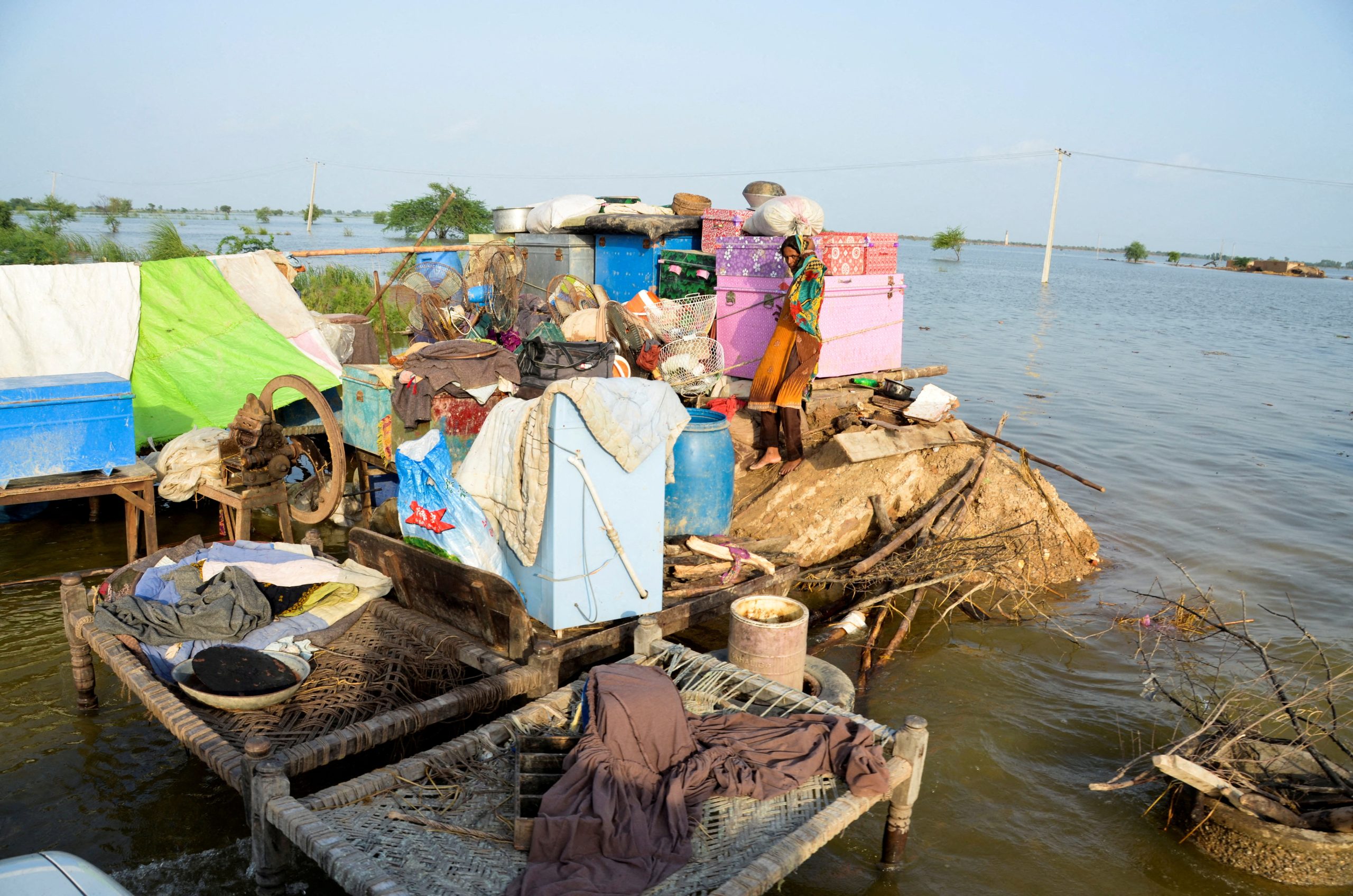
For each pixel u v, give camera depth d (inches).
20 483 312.8
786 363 377.7
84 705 257.9
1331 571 405.7
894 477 395.5
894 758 198.5
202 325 450.0
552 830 165.9
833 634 318.0
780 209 400.8
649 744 191.6
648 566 248.7
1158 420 731.4
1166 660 317.1
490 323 434.6
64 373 404.2
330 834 167.0
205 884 192.5
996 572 362.0
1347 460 614.5
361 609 265.4
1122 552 427.8
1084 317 1771.7
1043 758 255.3
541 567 236.4
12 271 401.7
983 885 203.3
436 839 173.0
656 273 492.4
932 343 1213.7
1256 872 206.5
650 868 163.8
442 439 259.3
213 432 365.7
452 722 241.3
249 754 180.7
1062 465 576.4
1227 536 450.9
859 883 202.1
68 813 215.3
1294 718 240.8
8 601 327.0
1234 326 1784.0
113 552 373.7
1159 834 223.3
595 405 226.2
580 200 543.5
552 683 228.2
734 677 226.5
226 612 245.4
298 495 403.5
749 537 365.7
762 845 171.8
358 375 364.5
